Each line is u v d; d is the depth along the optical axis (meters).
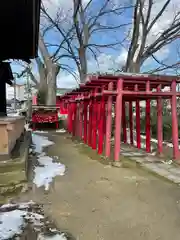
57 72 18.77
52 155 6.73
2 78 7.91
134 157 6.31
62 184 4.11
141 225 2.75
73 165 5.48
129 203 3.35
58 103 17.84
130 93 5.54
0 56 6.98
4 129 3.92
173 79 5.66
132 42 14.71
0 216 2.88
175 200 3.45
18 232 2.54
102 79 5.50
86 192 3.75
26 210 3.07
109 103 5.96
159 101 6.35
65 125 15.06
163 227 2.70
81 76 16.77
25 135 8.30
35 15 4.11
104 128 7.51
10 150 4.21
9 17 4.54
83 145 8.50
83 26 17.53
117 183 4.19
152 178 4.48
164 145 8.05
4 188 3.54
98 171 4.95
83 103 9.23
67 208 3.16
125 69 15.47
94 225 2.74
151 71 15.88
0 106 7.86
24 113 17.66
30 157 6.38
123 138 8.99
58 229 2.63
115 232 2.59
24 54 7.18
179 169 5.11
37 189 3.85
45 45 18.23
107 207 3.21
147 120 7.12
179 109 9.70
